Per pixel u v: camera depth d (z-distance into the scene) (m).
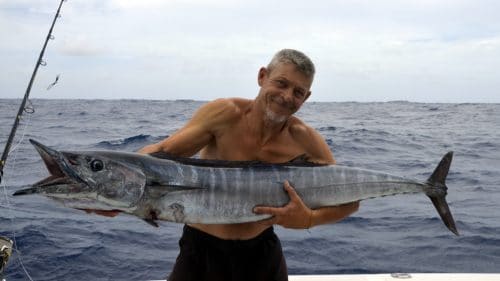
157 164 2.94
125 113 41.06
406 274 4.47
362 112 53.12
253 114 3.19
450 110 60.00
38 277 5.25
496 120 37.78
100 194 2.82
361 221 7.46
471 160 15.07
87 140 18.42
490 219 7.62
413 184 3.46
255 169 3.10
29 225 6.90
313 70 3.03
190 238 3.27
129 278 5.31
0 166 3.71
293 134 3.33
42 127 24.56
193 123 3.20
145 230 6.89
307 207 3.08
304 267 5.61
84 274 5.37
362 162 14.25
